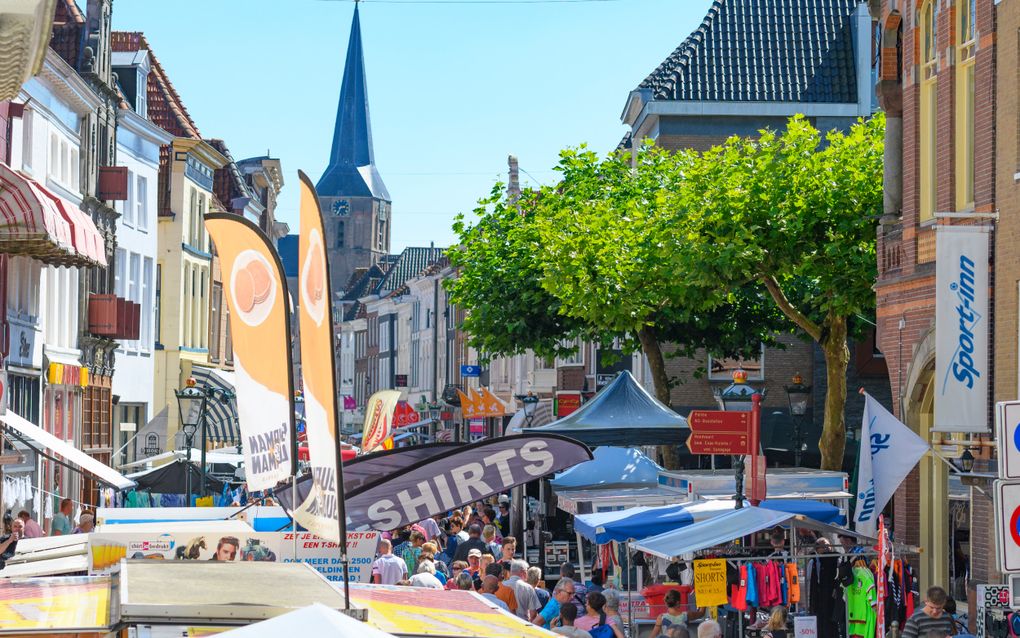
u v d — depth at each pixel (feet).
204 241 190.49
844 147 92.84
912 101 73.97
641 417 77.46
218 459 115.03
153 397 167.94
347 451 79.77
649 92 142.41
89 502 131.75
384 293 381.81
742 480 60.13
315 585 22.18
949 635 47.85
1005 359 61.46
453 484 34.45
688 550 48.47
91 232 98.63
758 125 142.41
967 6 68.49
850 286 89.40
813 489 68.33
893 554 52.60
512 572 59.57
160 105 179.52
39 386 115.03
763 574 52.95
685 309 104.73
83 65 130.11
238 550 43.42
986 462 62.69
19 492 108.06
